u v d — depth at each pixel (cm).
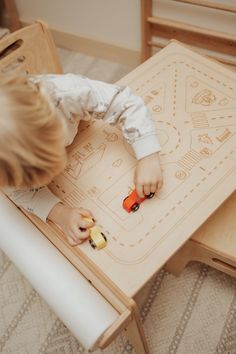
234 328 99
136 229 64
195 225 63
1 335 103
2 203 72
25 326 104
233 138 74
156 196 67
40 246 66
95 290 61
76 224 64
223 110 78
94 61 167
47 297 62
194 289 105
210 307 103
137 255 61
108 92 73
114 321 56
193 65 86
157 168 69
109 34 157
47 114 52
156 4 130
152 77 85
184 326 100
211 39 128
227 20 120
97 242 62
